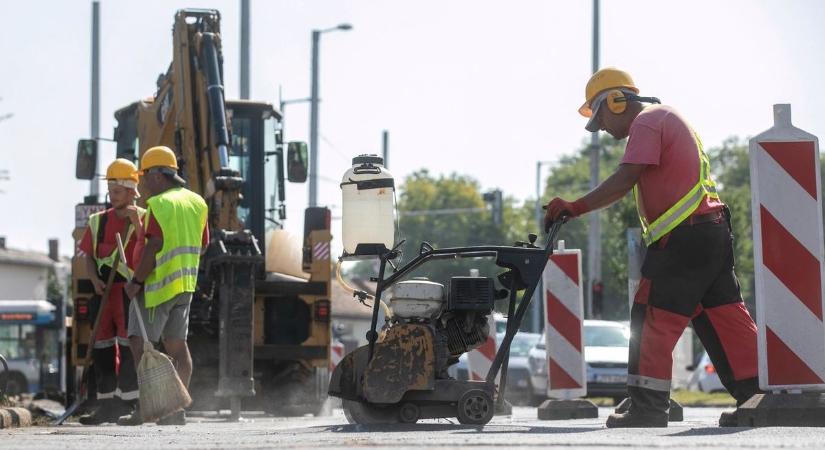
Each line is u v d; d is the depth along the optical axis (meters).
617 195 19.75
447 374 20.67
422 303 20.28
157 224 25.98
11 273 199.38
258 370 40.94
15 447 15.91
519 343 74.38
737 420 19.58
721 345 20.34
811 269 19.47
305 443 15.59
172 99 41.78
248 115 43.81
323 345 40.59
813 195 19.48
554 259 30.48
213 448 15.02
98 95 88.62
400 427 19.61
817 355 19.39
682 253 19.52
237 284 32.00
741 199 123.81
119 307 28.33
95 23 88.88
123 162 28.58
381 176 21.97
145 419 24.47
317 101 87.81
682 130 19.75
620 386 64.38
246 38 71.19
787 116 19.64
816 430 17.47
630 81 20.92
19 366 117.81
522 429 18.81
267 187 43.78
